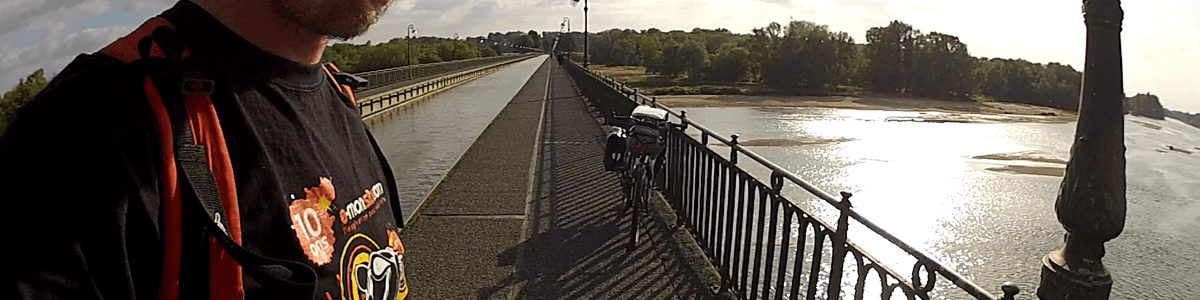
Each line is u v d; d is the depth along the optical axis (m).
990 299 1.84
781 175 3.57
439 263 5.03
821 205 8.91
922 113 39.00
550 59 111.62
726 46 83.00
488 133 13.54
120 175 0.86
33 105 0.88
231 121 1.07
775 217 3.74
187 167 0.96
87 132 0.86
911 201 10.31
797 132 23.30
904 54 63.16
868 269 2.70
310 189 1.22
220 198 1.00
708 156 5.13
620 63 113.62
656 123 6.09
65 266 0.81
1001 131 27.23
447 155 11.13
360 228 1.38
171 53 0.99
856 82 64.81
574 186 7.82
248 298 1.05
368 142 1.57
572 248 5.41
